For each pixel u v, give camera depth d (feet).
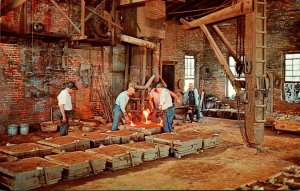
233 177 21.26
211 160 25.50
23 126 35.19
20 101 36.32
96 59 42.73
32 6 36.01
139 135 29.45
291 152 28.60
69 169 20.02
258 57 29.14
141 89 42.27
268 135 37.19
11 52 35.37
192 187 19.11
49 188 18.78
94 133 29.04
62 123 29.78
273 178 20.07
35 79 37.29
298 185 18.69
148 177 20.98
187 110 46.21
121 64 45.11
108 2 42.70
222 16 31.27
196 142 27.63
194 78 62.13
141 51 43.42
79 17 40.78
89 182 19.85
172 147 26.35
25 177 18.43
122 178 20.68
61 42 38.93
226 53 59.67
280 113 50.83
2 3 33.81
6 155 22.43
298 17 51.06
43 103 38.11
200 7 51.16
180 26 57.93
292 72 52.65
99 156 22.52
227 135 36.37
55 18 38.42
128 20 44.39
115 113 33.40
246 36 29.48
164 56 55.77
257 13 28.89
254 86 29.07
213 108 58.59
